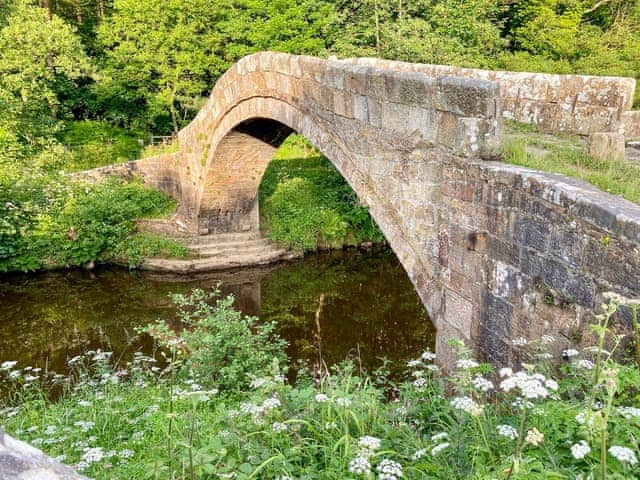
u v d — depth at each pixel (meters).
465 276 5.10
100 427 4.93
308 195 16.77
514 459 2.06
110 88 22.14
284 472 2.85
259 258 14.32
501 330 4.59
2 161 14.73
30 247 13.15
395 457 3.04
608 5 22.88
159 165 15.70
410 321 11.23
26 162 16.62
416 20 20.17
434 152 5.46
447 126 5.25
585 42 19.44
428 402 3.73
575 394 3.36
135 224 14.75
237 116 11.58
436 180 5.50
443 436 2.78
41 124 18.94
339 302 12.32
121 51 20.92
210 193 14.20
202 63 21.16
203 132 13.50
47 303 11.86
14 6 19.44
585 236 3.58
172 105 22.09
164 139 20.50
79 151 20.55
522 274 4.27
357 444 2.94
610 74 18.03
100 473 3.79
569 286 3.76
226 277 13.61
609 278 3.39
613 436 2.34
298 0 20.64
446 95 5.21
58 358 9.19
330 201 16.47
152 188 15.98
